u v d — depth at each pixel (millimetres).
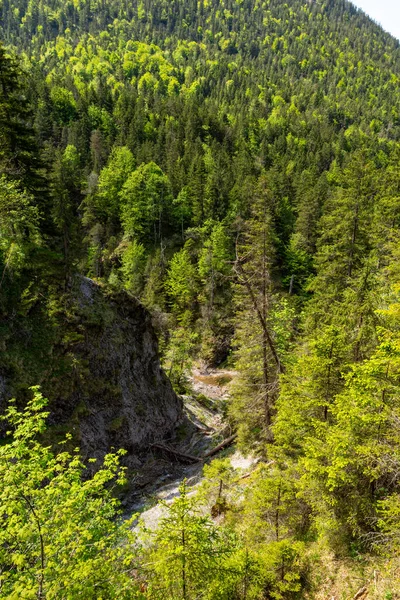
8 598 5828
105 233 75750
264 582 9859
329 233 27094
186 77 171500
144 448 27688
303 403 12656
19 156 23781
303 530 12461
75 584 6492
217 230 64875
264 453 19375
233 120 127438
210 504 16953
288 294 56656
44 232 25500
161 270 66562
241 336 20562
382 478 10664
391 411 9367
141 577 8469
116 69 164125
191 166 82250
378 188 33125
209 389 47406
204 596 8117
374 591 8930
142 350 31078
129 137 94438
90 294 27984
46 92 100562
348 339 14734
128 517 20516
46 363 22344
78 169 78562
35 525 6969
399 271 19375
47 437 20734
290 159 100562
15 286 23062
